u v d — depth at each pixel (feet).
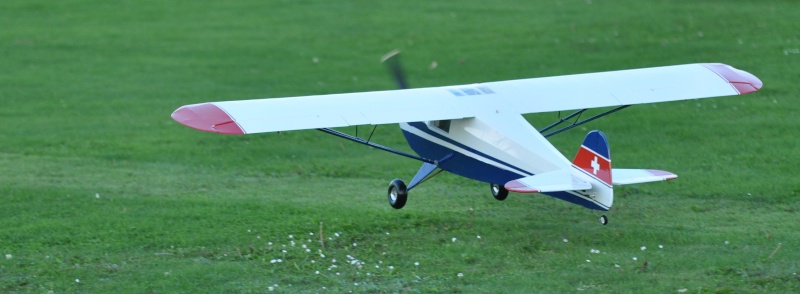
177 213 155.02
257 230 144.77
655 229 140.36
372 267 126.62
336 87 269.23
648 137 204.95
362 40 334.03
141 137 220.84
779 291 112.78
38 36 350.43
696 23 321.73
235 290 119.03
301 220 149.69
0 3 409.28
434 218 149.69
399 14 375.86
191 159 200.03
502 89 153.17
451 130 149.18
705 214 148.97
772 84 241.55
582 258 127.34
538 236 138.51
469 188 170.81
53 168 192.54
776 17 318.86
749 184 163.94
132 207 159.84
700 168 178.40
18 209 159.22
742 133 202.28
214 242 139.33
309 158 199.62
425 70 285.84
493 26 344.90
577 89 155.63
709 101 231.71
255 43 333.42
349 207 158.81
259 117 129.49
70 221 151.23
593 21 340.80
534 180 127.03
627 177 127.65
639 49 293.23
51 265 130.11
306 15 380.17
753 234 136.15
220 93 266.57
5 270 128.16
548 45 309.42
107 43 338.13
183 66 302.66
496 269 124.47
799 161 177.37
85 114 246.06
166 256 133.69
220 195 169.89
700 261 123.95
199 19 377.09
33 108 253.44
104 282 123.13
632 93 155.22
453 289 116.88
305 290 118.62
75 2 412.16
